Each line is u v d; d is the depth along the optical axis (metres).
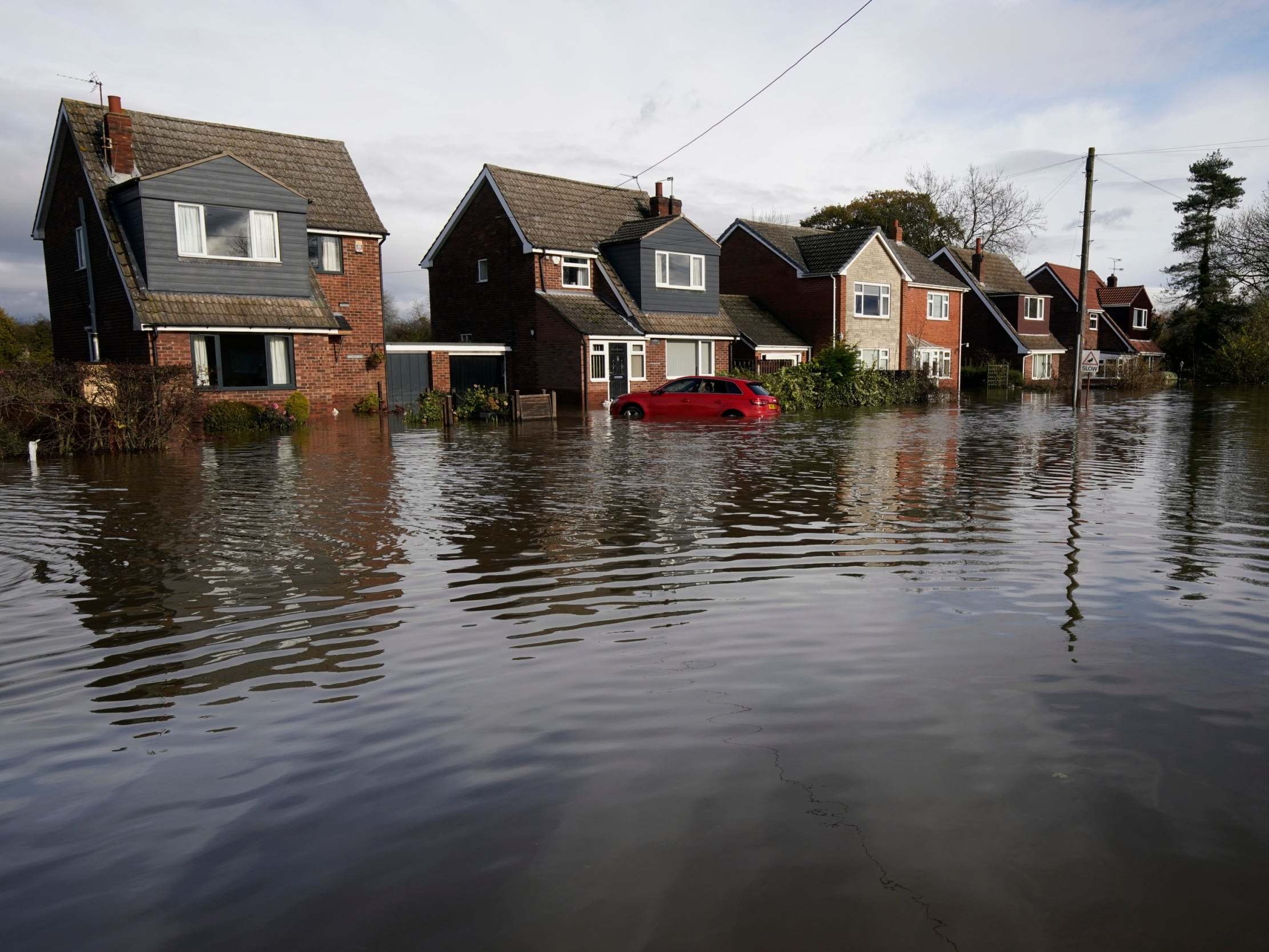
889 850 3.22
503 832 3.38
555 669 5.23
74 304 28.33
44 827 3.49
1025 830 3.36
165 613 6.57
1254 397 43.25
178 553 8.58
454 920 2.84
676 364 37.66
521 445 19.62
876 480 13.53
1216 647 5.53
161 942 2.77
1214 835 3.31
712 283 39.00
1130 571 7.61
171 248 24.73
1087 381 47.72
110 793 3.77
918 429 24.09
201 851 3.29
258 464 16.12
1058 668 5.16
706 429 23.94
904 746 4.11
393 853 3.25
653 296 36.50
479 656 5.50
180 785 3.83
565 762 3.99
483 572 7.75
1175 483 13.20
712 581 7.32
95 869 3.19
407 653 5.58
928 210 68.06
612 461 16.28
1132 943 2.70
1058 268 66.69
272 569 7.90
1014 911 2.86
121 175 25.98
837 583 7.22
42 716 4.65
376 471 15.04
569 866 3.14
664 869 3.11
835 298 43.19
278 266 26.73
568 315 33.72
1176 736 4.20
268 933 2.79
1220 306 66.25
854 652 5.46
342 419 27.80
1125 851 3.21
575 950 2.69
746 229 46.12
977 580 7.29
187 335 24.89
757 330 42.09
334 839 3.36
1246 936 2.73
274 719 4.55
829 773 3.83
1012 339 56.56
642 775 3.84
